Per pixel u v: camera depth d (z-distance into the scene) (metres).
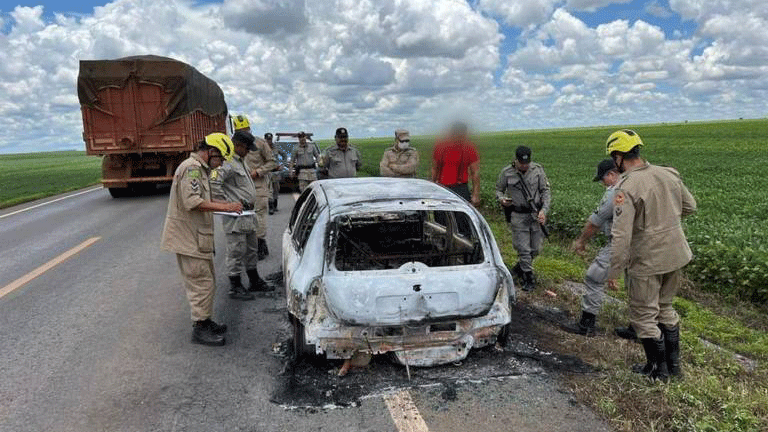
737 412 3.33
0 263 8.01
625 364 4.20
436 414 3.51
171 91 14.34
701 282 6.59
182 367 4.32
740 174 20.31
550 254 8.20
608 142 3.94
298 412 3.58
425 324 3.92
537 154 38.69
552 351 4.54
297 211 6.04
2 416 3.58
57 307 5.88
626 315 5.41
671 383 3.80
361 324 3.84
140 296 6.25
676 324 4.00
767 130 56.88
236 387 3.96
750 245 7.05
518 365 4.23
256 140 7.86
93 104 14.16
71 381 4.09
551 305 5.84
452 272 4.03
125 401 3.77
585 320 4.96
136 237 9.85
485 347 4.54
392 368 4.19
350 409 3.60
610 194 4.73
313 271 3.94
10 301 6.12
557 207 10.46
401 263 4.98
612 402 3.55
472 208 4.40
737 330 5.20
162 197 16.02
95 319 5.48
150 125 14.45
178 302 6.02
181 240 4.65
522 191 6.25
